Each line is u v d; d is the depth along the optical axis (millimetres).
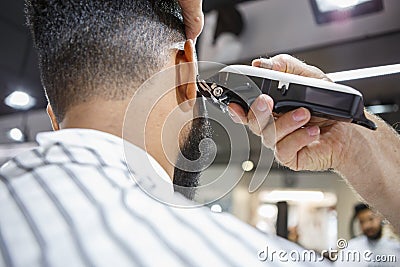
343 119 692
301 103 668
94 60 503
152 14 533
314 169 841
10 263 400
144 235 410
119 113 497
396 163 847
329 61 2133
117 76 501
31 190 451
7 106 3742
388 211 855
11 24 2652
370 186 850
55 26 526
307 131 755
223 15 2215
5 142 4227
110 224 413
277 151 777
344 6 1916
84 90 503
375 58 2029
